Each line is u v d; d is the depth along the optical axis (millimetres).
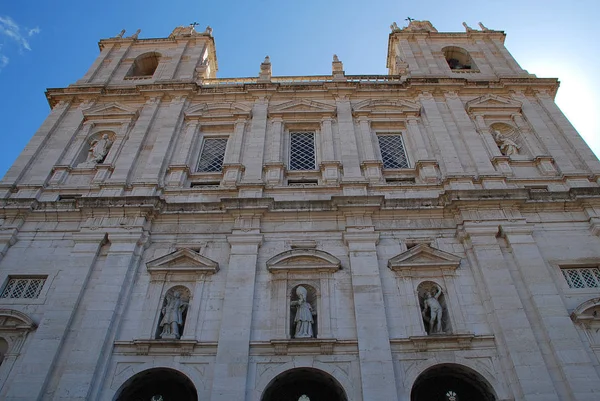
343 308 16062
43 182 21188
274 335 15406
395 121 24422
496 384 14164
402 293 16469
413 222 18781
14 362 15055
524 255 17078
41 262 17938
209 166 22922
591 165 21203
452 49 31906
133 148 22734
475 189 19000
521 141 23562
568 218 18750
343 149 22266
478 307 16016
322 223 18812
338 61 29500
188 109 25359
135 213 18875
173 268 17172
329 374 14438
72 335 15531
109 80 28578
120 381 14477
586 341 14984
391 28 34906
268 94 26219
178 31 34781
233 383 14039
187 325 15828
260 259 17656
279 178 21062
